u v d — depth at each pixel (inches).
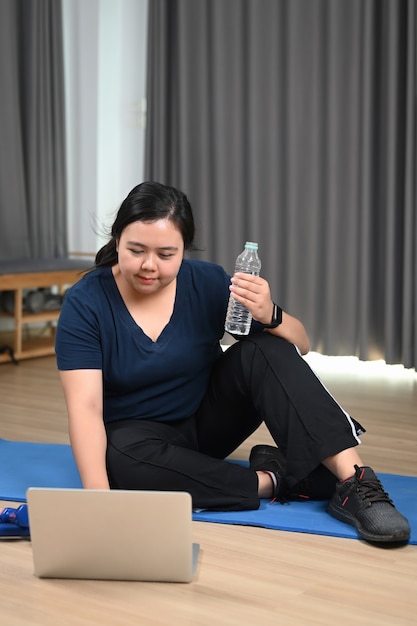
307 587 74.4
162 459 90.0
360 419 142.2
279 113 199.6
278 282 203.2
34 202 222.1
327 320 195.6
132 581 75.5
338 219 193.5
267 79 199.8
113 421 96.3
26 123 219.9
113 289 92.6
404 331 184.1
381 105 187.9
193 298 95.0
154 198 84.3
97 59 226.5
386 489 101.4
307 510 92.7
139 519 73.5
